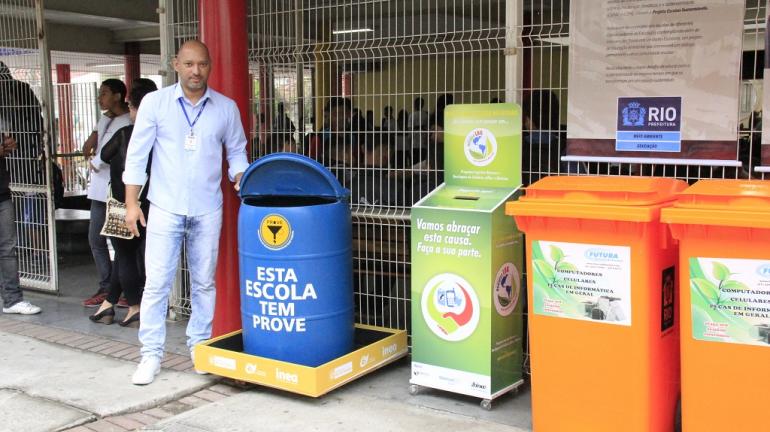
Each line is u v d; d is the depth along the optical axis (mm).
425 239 3900
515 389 4062
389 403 3982
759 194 2908
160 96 4262
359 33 4836
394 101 4695
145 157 4301
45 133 6332
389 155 4738
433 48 4504
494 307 3764
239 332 4590
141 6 12750
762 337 2902
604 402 3242
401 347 4543
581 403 3301
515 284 3939
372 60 4746
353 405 3961
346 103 4887
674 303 3354
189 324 4664
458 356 3869
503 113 3938
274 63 5164
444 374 3932
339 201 4148
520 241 3967
